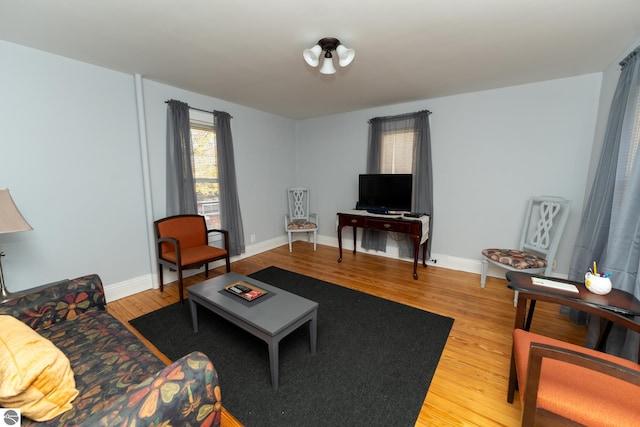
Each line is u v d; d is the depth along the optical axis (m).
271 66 2.44
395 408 1.44
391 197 3.65
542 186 2.93
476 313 2.42
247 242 4.14
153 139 2.89
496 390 1.56
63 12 1.61
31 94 2.11
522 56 2.24
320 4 1.54
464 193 3.40
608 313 1.28
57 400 0.94
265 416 1.39
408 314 2.41
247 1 1.51
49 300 1.51
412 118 3.61
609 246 1.69
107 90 2.52
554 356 0.96
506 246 3.20
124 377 1.13
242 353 1.89
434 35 1.90
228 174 3.62
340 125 4.38
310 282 3.15
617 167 1.76
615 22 1.71
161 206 3.02
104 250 2.60
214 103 3.47
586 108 2.64
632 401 0.97
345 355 1.86
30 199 2.15
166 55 2.22
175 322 2.28
